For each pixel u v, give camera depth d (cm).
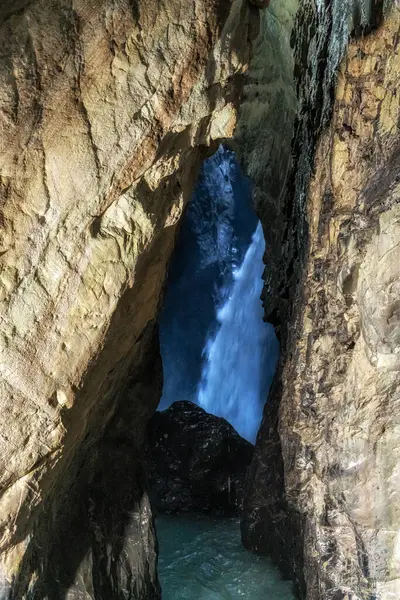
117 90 311
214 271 1520
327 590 481
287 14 648
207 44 328
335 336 456
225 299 1504
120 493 525
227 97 367
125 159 319
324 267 457
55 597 427
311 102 536
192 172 421
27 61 292
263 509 684
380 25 368
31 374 325
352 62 397
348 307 442
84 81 304
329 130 443
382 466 438
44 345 325
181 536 752
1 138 293
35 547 395
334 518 474
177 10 316
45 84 297
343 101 413
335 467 461
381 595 447
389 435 435
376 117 385
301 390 491
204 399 1473
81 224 319
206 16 322
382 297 400
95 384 381
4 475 335
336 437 461
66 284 323
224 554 700
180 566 679
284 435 539
